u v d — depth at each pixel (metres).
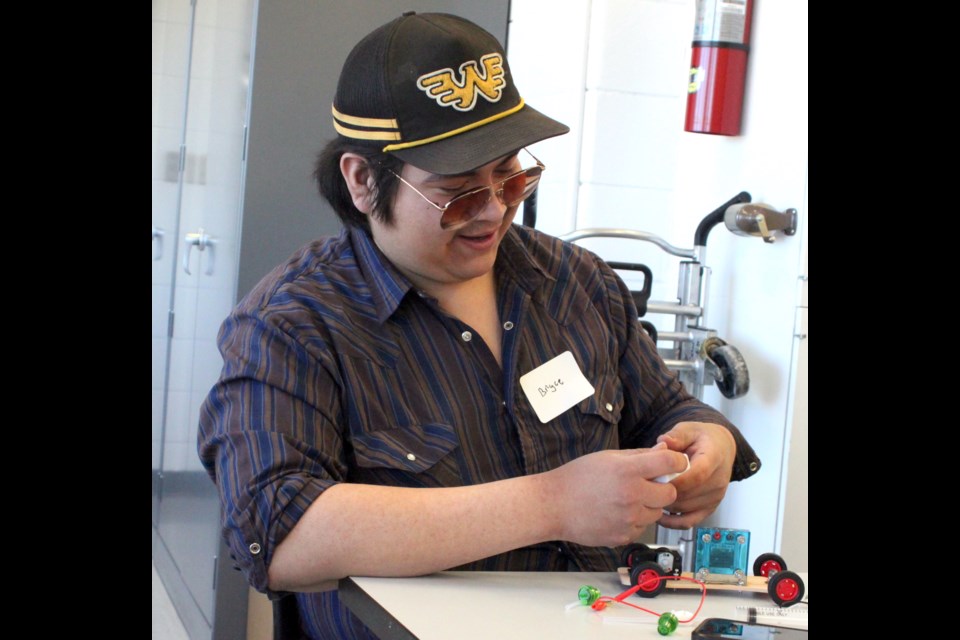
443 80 1.29
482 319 1.47
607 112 2.64
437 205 1.30
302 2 2.38
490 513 1.18
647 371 1.62
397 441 1.35
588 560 1.44
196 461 2.83
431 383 1.39
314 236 2.42
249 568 1.21
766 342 2.34
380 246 1.43
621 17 2.61
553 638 1.02
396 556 1.18
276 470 1.23
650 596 1.19
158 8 3.82
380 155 1.31
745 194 2.38
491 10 2.53
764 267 2.35
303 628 1.45
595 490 1.17
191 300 3.03
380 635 1.10
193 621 2.82
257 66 2.36
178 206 3.31
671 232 2.73
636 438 1.64
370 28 2.42
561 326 1.52
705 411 1.55
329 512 1.19
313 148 2.41
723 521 2.50
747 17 2.40
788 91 2.26
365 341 1.37
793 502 2.26
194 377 2.92
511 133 1.29
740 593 1.22
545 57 2.80
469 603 1.12
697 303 2.43
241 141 2.43
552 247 1.61
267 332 1.34
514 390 1.43
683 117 2.68
